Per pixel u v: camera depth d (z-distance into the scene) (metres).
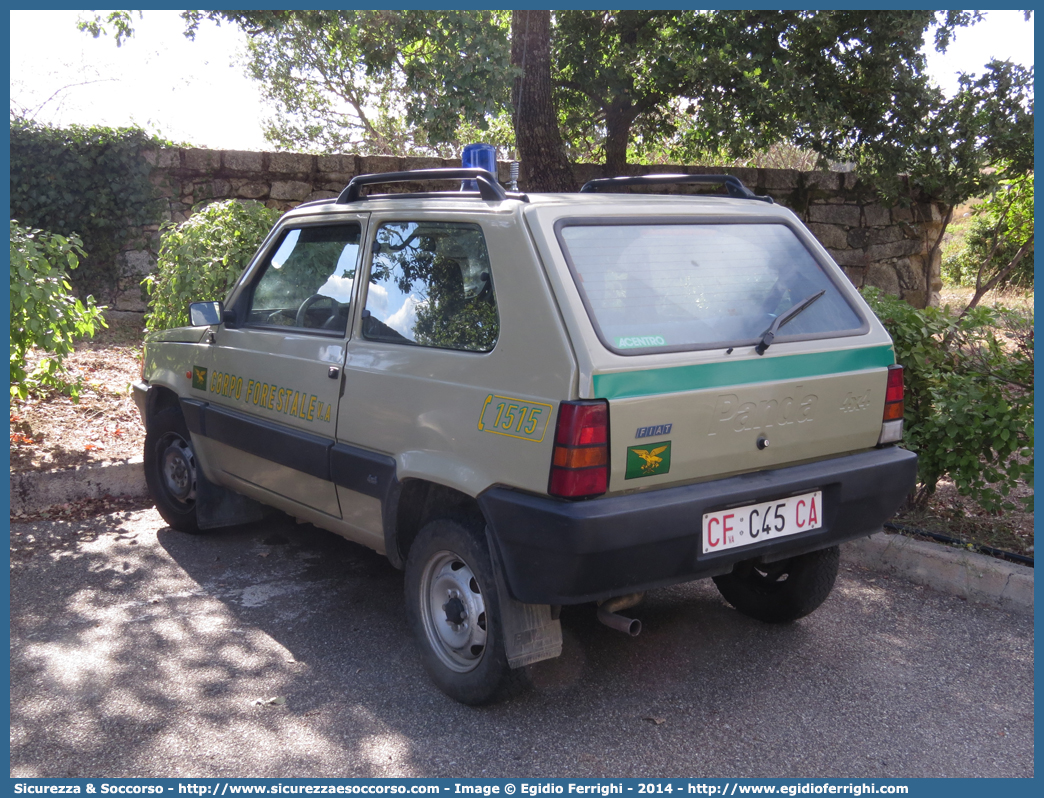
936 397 4.70
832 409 3.28
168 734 3.08
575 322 2.75
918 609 4.19
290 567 4.73
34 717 3.18
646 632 3.95
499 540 2.91
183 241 7.15
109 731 3.10
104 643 3.79
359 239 3.81
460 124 8.45
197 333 4.88
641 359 2.79
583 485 2.68
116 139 10.51
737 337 3.09
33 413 6.89
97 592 4.36
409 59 8.24
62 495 5.70
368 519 3.63
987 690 3.42
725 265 3.29
